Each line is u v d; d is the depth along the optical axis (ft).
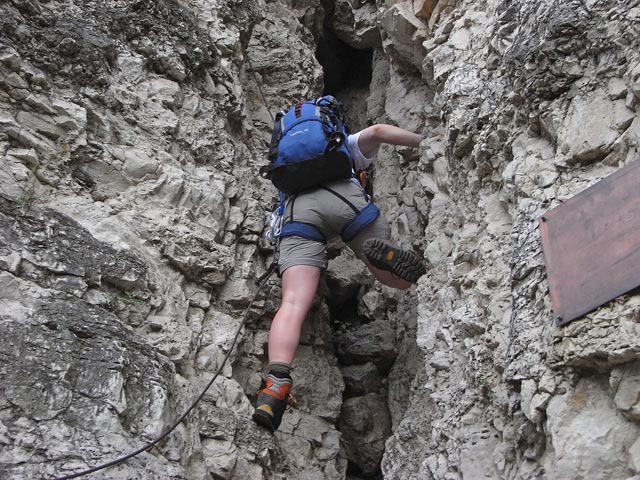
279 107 16.57
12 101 10.43
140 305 9.91
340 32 19.63
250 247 12.49
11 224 9.25
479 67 11.48
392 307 14.39
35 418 7.68
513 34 10.48
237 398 10.43
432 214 12.84
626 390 6.61
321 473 11.15
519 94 9.57
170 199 11.44
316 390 12.03
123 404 8.25
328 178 11.74
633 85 7.76
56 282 9.11
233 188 12.75
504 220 10.00
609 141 8.04
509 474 8.21
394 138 13.19
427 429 10.76
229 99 14.11
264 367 11.71
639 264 6.78
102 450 7.82
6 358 7.97
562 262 7.64
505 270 9.32
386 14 14.57
